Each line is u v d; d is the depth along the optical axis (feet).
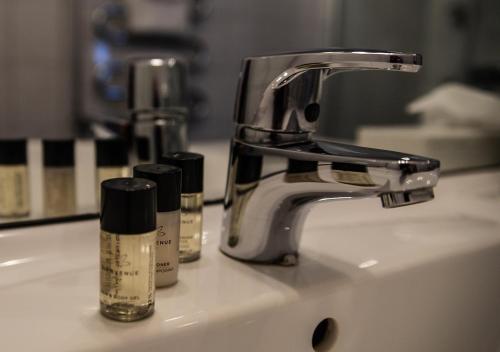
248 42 3.18
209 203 1.59
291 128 1.13
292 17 2.94
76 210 1.52
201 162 1.20
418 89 2.82
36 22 2.51
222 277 1.14
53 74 2.54
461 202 1.93
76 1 2.63
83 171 1.70
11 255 1.22
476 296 1.45
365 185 0.99
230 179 1.25
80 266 1.20
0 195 1.52
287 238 1.21
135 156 1.68
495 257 1.48
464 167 2.39
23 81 2.46
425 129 2.57
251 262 1.22
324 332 1.18
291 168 1.11
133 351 0.88
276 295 1.06
